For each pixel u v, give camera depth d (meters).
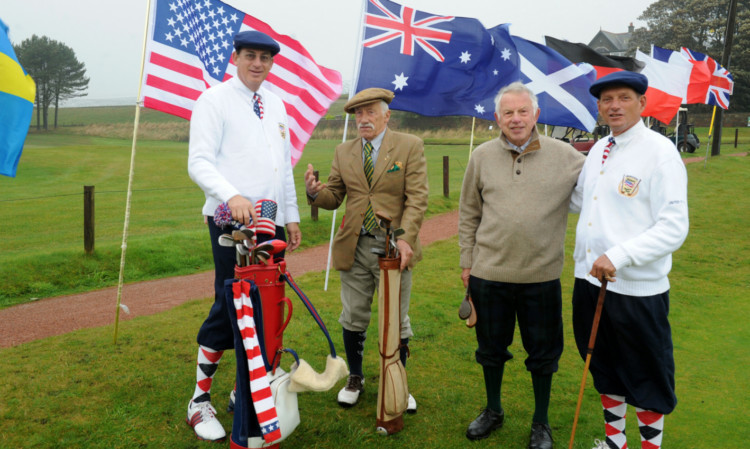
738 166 18.53
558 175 2.86
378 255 2.92
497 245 2.91
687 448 3.04
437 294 5.96
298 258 8.11
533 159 2.88
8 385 3.35
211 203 2.89
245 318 2.43
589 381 3.89
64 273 6.73
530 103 2.81
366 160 3.20
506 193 2.90
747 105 60.53
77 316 5.29
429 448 2.87
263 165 2.84
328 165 22.97
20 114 3.75
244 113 2.82
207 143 2.71
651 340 2.45
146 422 2.98
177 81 4.20
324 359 4.00
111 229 10.22
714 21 65.62
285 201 3.08
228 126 2.78
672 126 30.05
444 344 4.46
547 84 6.35
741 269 7.51
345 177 3.29
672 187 2.34
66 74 98.62
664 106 12.82
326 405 3.33
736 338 4.85
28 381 3.42
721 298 6.13
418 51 5.38
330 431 2.99
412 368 3.97
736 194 13.80
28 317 5.26
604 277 2.39
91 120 80.56
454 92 5.53
